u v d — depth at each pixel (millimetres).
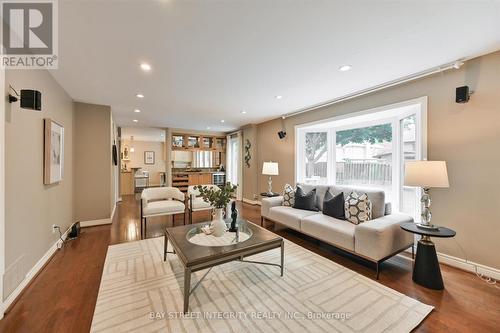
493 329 1510
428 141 2641
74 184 3770
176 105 4094
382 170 3525
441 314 1661
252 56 2244
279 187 5270
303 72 2627
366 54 2211
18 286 1868
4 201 1646
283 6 1528
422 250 2084
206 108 4320
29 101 1847
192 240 2234
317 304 1775
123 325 1523
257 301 1810
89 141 3934
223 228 2379
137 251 2805
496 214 2154
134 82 2920
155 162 10047
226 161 7684
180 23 1710
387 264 2502
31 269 2121
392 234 2336
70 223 3521
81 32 1811
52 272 2260
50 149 2490
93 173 3971
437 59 2311
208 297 1857
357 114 3525
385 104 3123
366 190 3033
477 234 2268
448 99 2471
